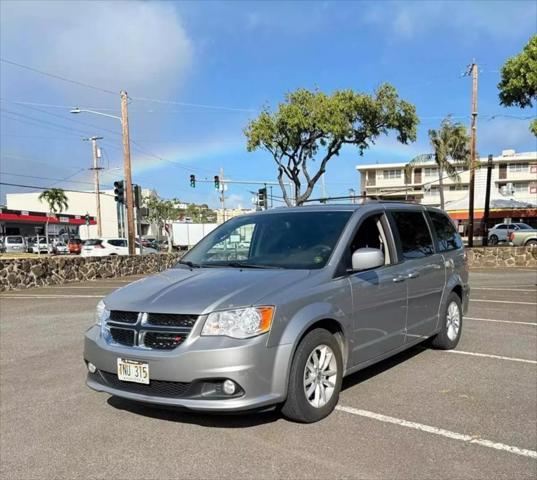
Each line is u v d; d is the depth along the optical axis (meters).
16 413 4.97
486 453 3.93
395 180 75.38
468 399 5.06
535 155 67.50
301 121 24.34
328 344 4.58
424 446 4.04
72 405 5.14
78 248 49.59
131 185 27.02
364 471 3.66
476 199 55.22
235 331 4.00
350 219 5.30
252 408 3.96
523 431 4.32
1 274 15.83
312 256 4.96
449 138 41.97
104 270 20.56
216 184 37.97
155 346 4.14
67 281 18.44
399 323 5.64
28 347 7.85
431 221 6.85
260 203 31.94
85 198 83.38
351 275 4.95
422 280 6.11
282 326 4.16
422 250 6.33
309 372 4.43
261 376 4.02
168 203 85.31
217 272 4.84
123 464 3.86
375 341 5.22
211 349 3.93
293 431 4.31
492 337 7.79
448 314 6.89
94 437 4.34
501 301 11.66
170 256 24.67
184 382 3.97
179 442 4.17
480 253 23.31
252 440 4.16
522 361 6.42
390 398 5.08
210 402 3.94
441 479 3.54
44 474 3.75
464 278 7.32
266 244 5.32
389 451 3.96
